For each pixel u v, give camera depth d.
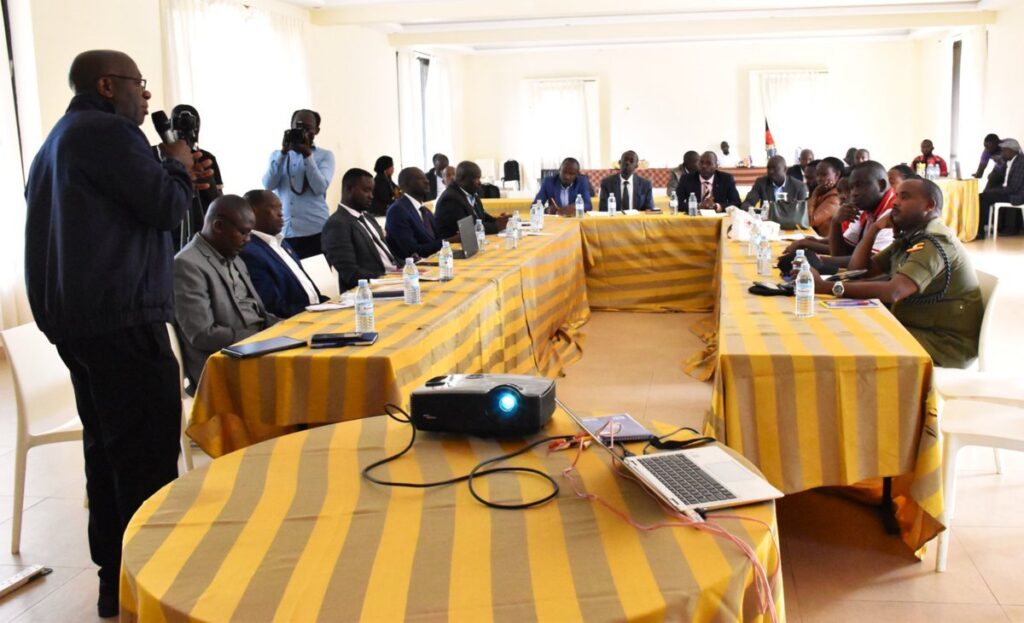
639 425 1.74
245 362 2.50
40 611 2.42
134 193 2.19
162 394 2.33
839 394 2.36
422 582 1.17
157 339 2.31
